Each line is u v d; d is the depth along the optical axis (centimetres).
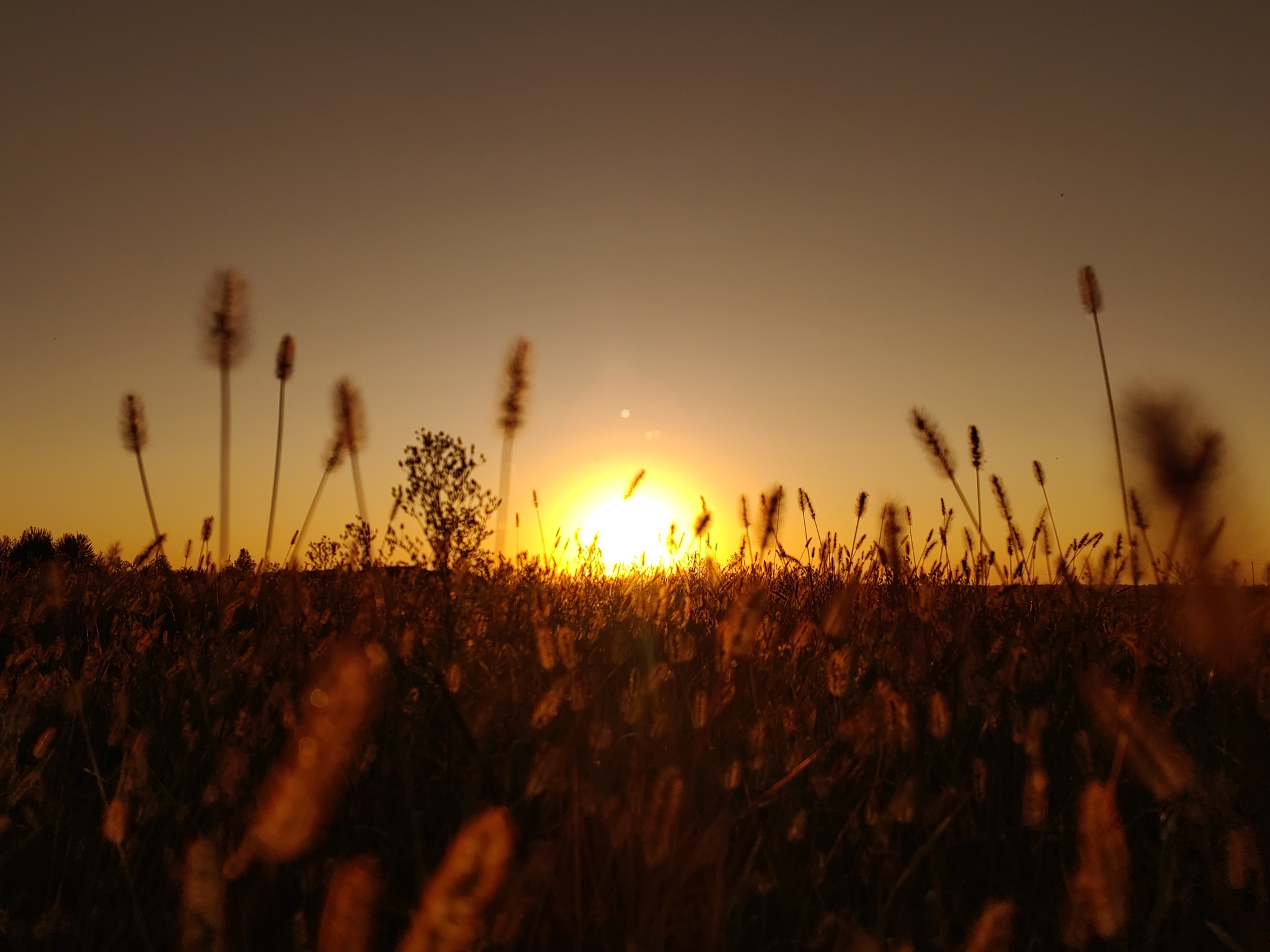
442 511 257
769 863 183
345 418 341
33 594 468
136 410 398
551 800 194
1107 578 330
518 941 175
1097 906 140
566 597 421
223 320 347
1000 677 248
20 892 203
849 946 158
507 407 329
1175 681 232
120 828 173
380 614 260
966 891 195
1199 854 196
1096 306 423
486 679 256
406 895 184
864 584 369
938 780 231
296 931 165
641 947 162
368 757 204
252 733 234
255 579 372
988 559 393
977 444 412
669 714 238
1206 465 94
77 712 246
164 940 179
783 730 232
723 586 459
